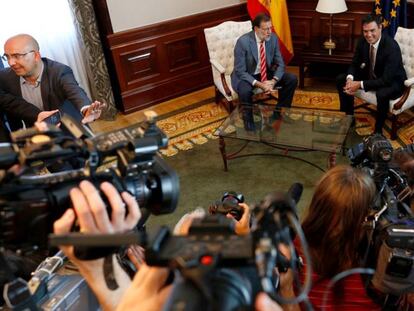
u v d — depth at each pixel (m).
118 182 0.72
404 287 1.05
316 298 1.11
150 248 0.49
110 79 4.25
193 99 4.51
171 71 4.47
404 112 3.77
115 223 0.62
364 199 1.11
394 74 3.29
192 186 3.12
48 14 3.74
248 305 0.44
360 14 4.38
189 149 3.57
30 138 0.75
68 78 2.53
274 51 3.83
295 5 4.74
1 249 0.67
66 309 1.00
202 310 0.40
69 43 3.94
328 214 1.13
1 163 0.71
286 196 0.55
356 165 1.49
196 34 4.49
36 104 2.59
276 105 3.93
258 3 4.44
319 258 1.16
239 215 1.31
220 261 0.47
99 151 0.71
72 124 0.81
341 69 4.50
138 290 0.54
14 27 3.61
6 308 0.90
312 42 4.36
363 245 1.19
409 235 1.01
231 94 3.82
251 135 3.16
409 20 4.17
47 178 0.69
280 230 0.51
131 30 4.07
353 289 1.13
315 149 2.94
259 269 0.45
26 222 0.65
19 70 2.43
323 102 4.14
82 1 3.74
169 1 4.22
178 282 0.44
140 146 0.72
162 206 0.79
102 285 0.70
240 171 3.24
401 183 1.33
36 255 1.22
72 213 0.62
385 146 1.32
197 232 0.52
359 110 3.91
